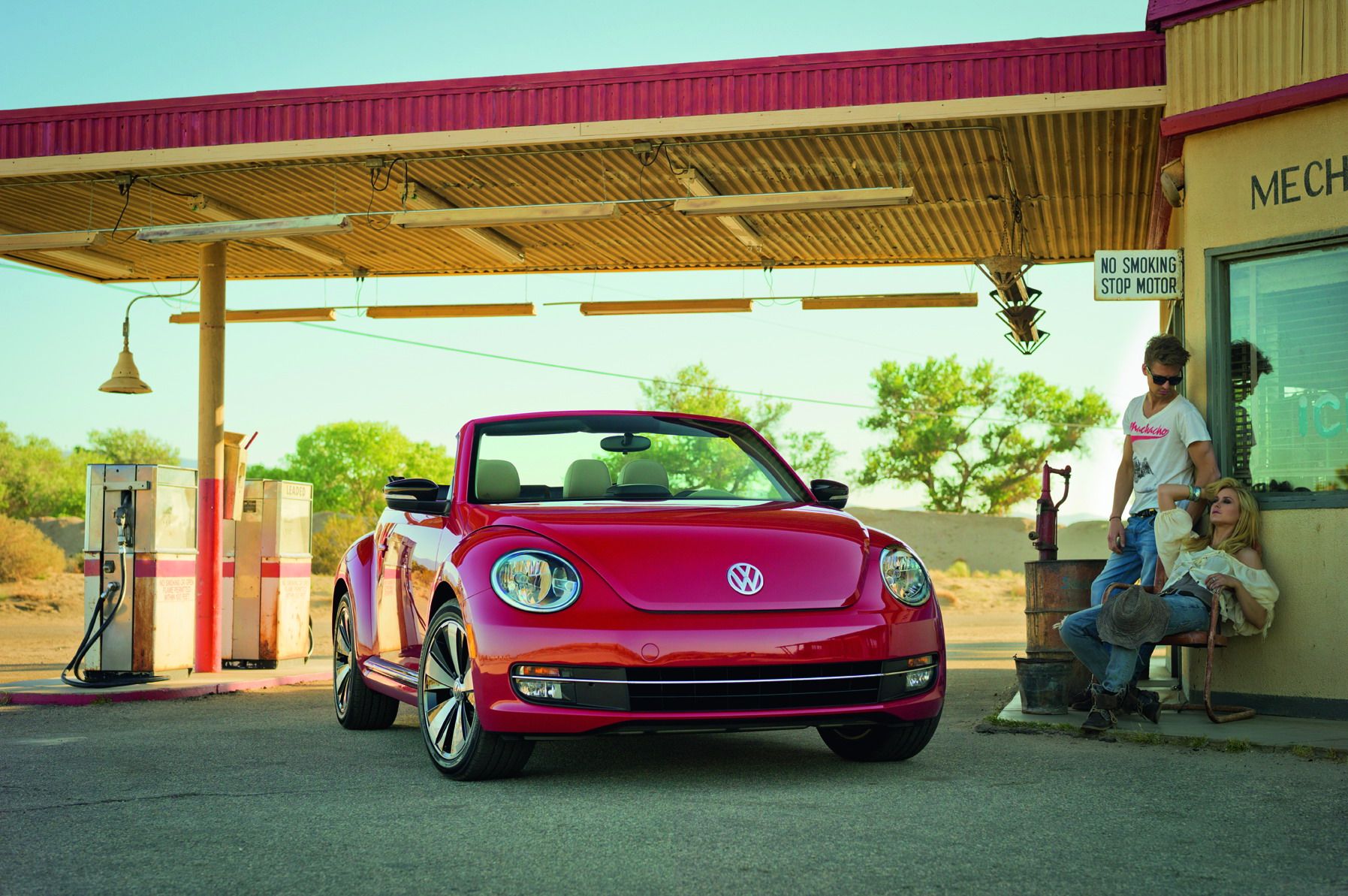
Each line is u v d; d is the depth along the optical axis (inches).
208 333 436.5
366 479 2405.3
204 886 128.3
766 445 249.0
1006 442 2258.9
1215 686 268.5
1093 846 142.3
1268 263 271.9
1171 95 285.3
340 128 365.7
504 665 178.2
